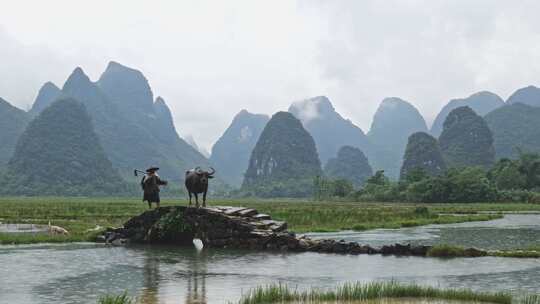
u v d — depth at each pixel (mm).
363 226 33656
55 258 17906
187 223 22484
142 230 23312
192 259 18156
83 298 11594
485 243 24609
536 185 107938
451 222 40625
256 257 18812
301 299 11461
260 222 22781
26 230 28203
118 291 12359
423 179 107688
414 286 12109
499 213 53094
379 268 16328
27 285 13070
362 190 125750
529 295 12273
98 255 18906
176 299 11508
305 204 83812
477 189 96438
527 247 22641
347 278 14508
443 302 11359
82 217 39406
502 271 15859
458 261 17969
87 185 182500
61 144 191125
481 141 184000
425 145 179875
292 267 16422
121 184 190875
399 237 27734
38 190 172500
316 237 27406
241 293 12203
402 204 88500
